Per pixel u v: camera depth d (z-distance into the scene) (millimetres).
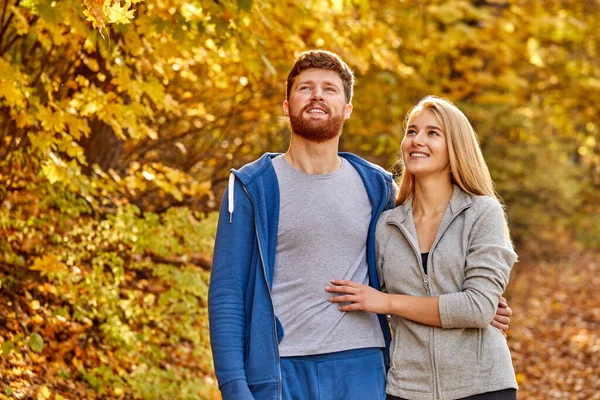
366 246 4379
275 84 9680
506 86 15500
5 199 6918
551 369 13469
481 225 4273
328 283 4176
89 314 6852
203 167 10211
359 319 4215
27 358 6430
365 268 4352
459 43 14312
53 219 6984
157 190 9180
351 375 4129
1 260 6680
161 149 9734
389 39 10297
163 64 6961
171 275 7578
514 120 18359
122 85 6418
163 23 6191
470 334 4203
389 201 4547
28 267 6840
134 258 7934
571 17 15711
